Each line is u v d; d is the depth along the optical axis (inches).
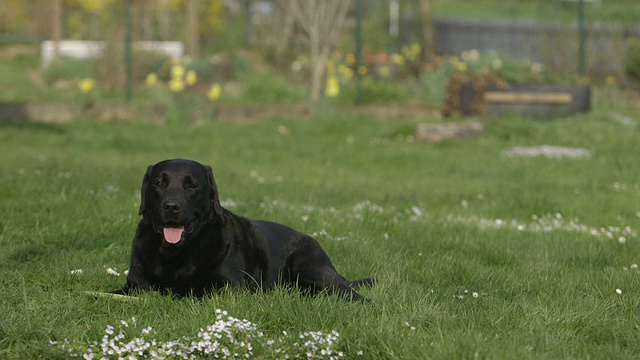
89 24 1200.2
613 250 327.3
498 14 1776.6
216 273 230.5
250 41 1290.6
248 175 566.3
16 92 973.2
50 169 511.8
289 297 223.3
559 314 226.8
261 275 242.2
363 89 996.6
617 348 201.3
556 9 1752.0
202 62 1093.8
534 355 189.8
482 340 191.3
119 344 192.2
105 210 367.2
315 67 1018.1
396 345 191.3
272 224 257.0
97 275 265.3
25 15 1269.7
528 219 433.1
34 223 340.5
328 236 331.6
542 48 1123.9
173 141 735.7
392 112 920.9
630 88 1087.0
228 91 1061.8
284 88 1008.2
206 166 234.8
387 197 470.9
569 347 200.8
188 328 203.3
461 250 325.7
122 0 1186.6
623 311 235.8
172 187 222.4
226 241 233.6
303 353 192.7
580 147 737.6
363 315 213.6
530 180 581.6
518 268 295.6
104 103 866.1
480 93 876.6
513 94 876.0
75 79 1075.9
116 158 629.0
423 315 216.8
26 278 260.4
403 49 1148.5
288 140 764.0
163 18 1246.9
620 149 720.3
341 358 191.0
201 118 871.1
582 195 511.8
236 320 199.2
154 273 232.2
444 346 185.9
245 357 190.1
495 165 649.6
